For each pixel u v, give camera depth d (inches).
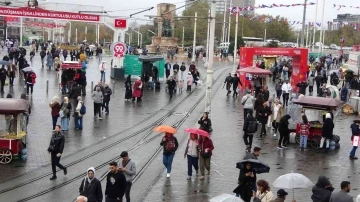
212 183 906.7
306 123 1179.9
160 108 1691.7
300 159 1094.4
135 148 1152.2
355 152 1149.7
